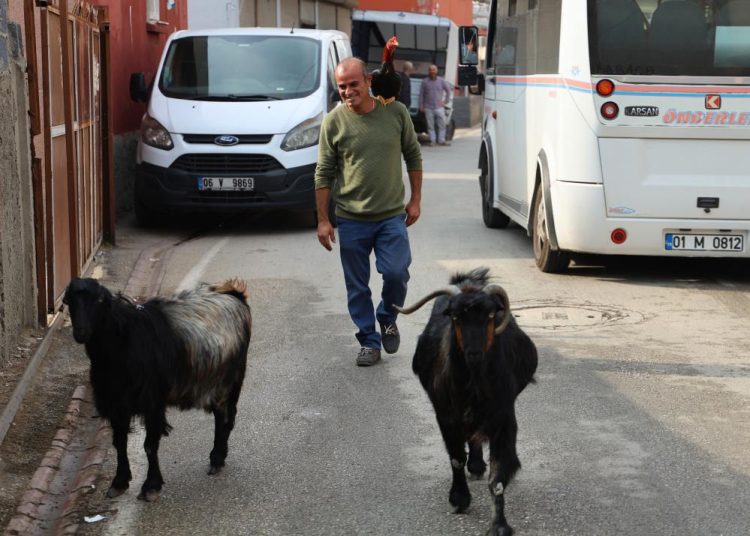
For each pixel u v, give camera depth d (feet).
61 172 29.73
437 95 98.22
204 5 75.51
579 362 24.97
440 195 58.54
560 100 33.60
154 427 16.53
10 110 24.12
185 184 43.73
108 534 15.84
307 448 19.52
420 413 21.43
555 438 19.79
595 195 33.06
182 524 16.17
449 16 146.30
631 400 22.11
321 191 24.48
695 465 18.35
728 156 32.68
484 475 17.84
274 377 24.09
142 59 56.90
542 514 16.31
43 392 22.81
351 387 23.27
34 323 26.37
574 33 32.83
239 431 20.49
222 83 46.62
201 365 17.06
